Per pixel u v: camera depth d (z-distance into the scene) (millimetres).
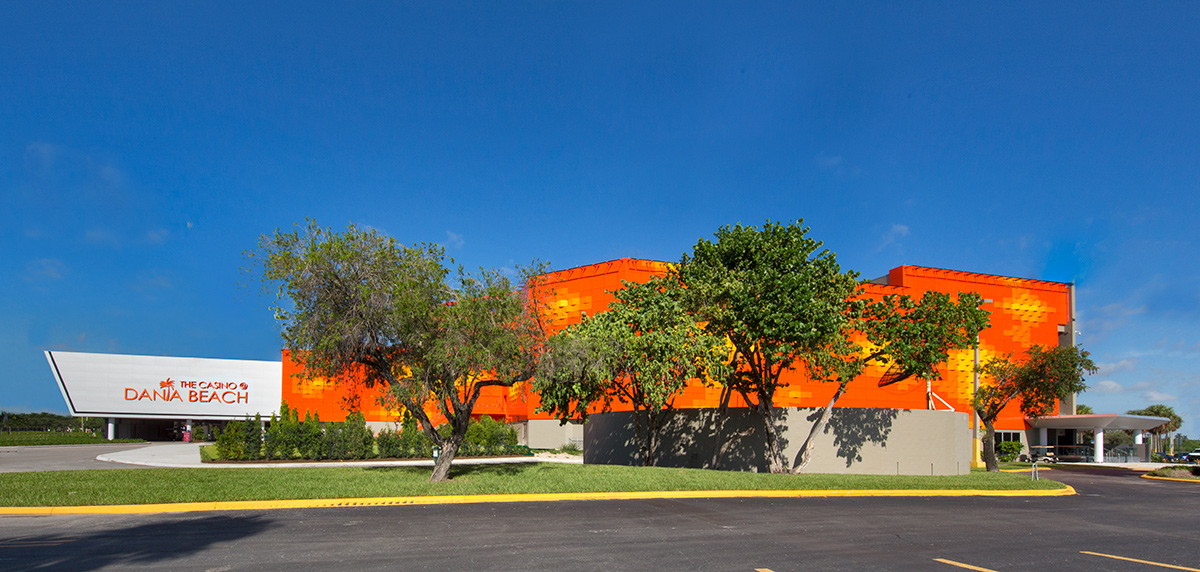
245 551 10242
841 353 26188
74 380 57531
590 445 35125
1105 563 10188
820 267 25109
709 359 24422
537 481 19125
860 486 20484
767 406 26047
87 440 66750
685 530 12508
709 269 24922
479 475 20766
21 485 17875
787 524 13453
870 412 28547
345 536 11555
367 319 18016
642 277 41719
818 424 25953
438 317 18469
